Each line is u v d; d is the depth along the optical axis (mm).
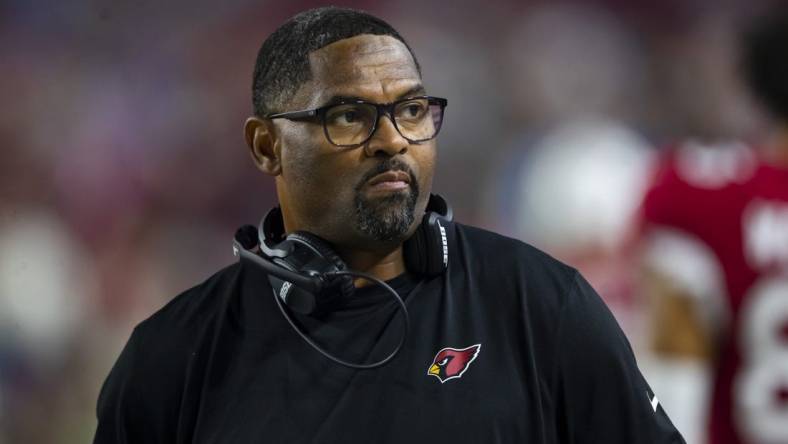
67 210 21156
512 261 5984
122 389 6062
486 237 6176
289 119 5773
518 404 5570
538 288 5852
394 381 5625
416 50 25578
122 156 22578
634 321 14391
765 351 9281
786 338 9219
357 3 26469
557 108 24312
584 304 5820
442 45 25656
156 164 22766
